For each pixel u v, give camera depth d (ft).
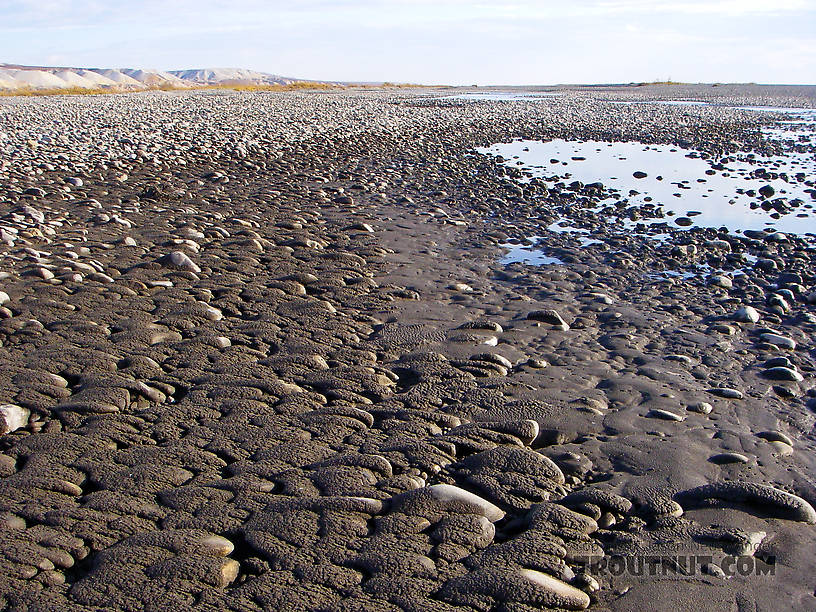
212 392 12.56
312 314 17.02
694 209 32.53
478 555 8.32
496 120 81.92
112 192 32.83
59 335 14.99
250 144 52.49
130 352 14.21
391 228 26.99
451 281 20.49
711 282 20.38
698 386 13.47
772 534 8.97
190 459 10.39
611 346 15.58
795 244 25.50
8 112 83.10
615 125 75.92
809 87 183.73
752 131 68.44
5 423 11.05
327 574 7.96
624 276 21.22
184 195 32.24
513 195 34.45
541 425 11.85
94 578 7.77
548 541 8.56
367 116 85.46
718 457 10.77
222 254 22.17
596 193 35.78
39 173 37.52
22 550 8.17
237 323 16.25
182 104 106.42
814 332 16.48
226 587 7.77
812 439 11.58
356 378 13.34
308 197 32.65
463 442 10.96
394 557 8.20
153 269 19.90
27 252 21.02
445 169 42.47
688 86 211.20
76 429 11.22
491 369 14.06
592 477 10.37
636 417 12.19
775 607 7.77
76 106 98.12
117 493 9.43
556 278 20.99
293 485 9.70
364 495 9.48
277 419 11.69
